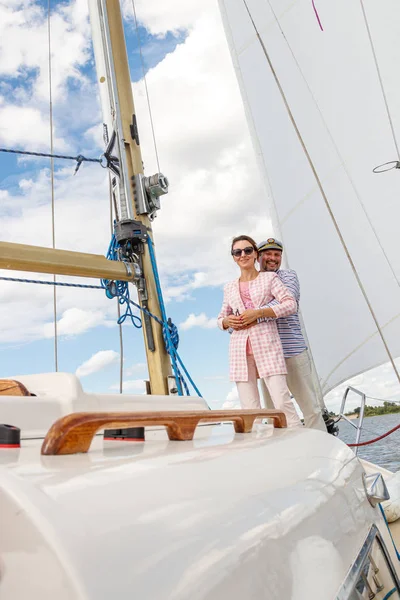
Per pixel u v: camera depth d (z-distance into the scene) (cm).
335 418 396
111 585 45
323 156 539
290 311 328
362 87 516
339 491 92
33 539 47
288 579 64
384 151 513
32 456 68
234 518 62
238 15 572
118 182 310
